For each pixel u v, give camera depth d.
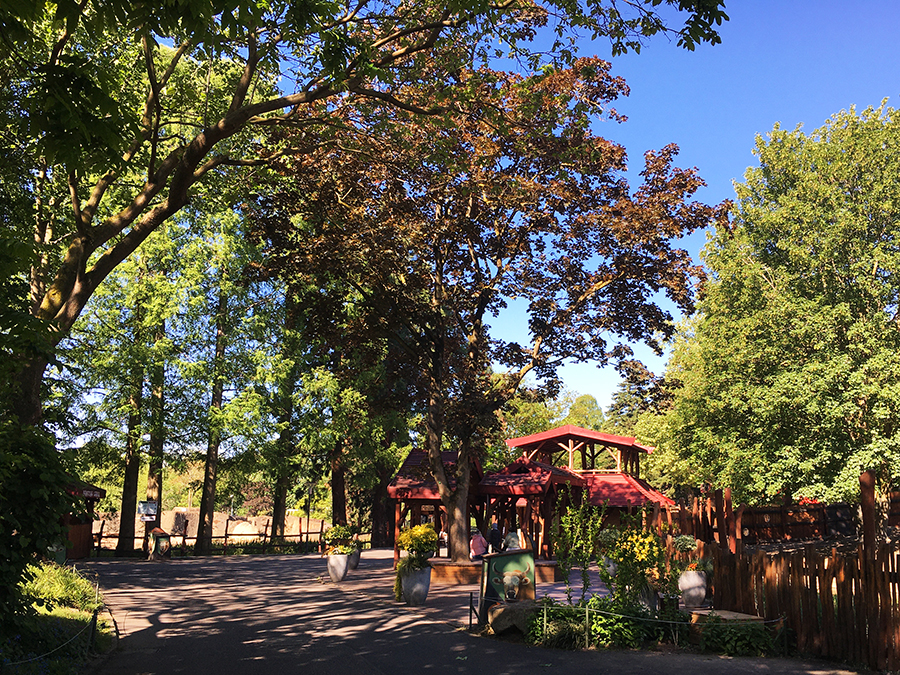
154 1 6.33
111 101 6.92
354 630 12.79
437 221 21.95
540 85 19.73
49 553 7.49
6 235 7.29
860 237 30.19
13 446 7.45
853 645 9.96
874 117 31.70
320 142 15.61
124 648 10.83
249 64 12.55
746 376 31.62
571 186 22.25
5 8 6.03
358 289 23.34
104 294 33.88
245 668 9.52
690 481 44.84
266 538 45.12
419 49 12.77
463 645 11.36
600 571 12.17
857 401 27.52
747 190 34.47
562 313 24.86
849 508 34.47
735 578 12.20
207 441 35.94
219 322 36.88
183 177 12.74
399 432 47.47
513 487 30.27
